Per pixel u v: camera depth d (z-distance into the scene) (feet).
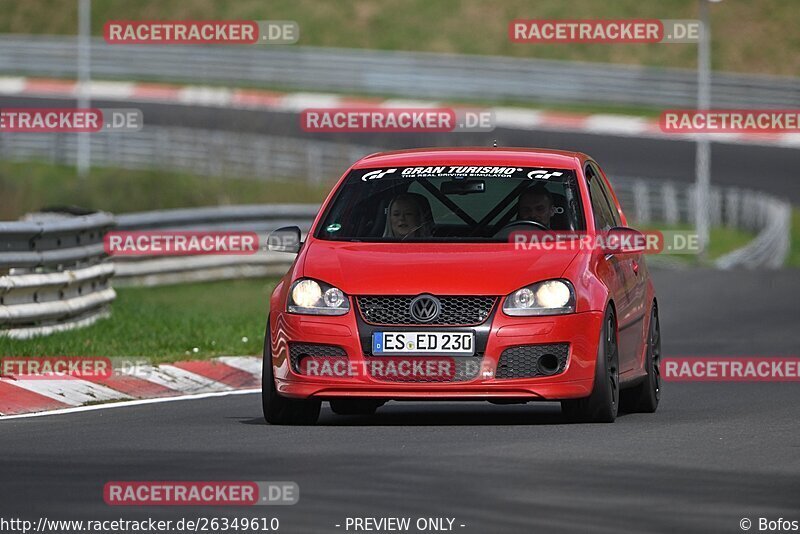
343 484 84.74
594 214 120.06
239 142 424.05
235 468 90.43
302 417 113.09
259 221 263.70
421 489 83.15
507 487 83.76
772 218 372.79
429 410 126.11
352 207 120.88
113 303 198.18
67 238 165.99
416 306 109.29
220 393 135.23
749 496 81.66
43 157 456.45
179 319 181.47
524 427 109.91
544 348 109.29
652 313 130.00
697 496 81.46
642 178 465.06
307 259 115.14
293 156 415.85
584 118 559.38
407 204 119.55
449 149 128.67
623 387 118.73
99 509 78.18
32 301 155.94
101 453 97.04
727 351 175.63
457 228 117.70
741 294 250.37
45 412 121.49
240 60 601.62
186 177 387.75
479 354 108.78
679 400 133.08
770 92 563.48
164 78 604.90
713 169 492.13
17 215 320.91
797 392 138.10
